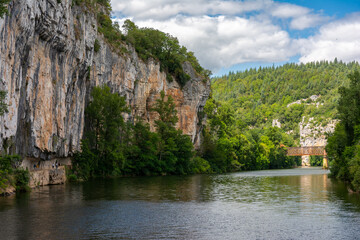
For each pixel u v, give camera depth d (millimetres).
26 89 45375
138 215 33594
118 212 34750
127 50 94188
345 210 37406
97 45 75812
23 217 31188
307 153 178750
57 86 55000
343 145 74438
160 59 111625
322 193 51969
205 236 26672
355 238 26562
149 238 25766
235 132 146750
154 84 106438
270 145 172500
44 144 51312
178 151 103375
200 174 104438
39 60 48438
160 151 96688
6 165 40406
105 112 75875
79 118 67312
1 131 38469
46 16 46750
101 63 78625
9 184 43156
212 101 149500
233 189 57594
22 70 44031
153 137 94125
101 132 76438
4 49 36844
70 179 63562
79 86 66438
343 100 73750
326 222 31609
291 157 195375
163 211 35969
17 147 44688
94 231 27266
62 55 55875
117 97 77438
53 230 27250
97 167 75375
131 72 93625
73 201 40281
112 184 61938
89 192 49031
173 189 56188
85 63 65812
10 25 37875
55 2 48219
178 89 116438
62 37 53031
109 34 89062
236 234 27344
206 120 136875
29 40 43656
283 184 67625
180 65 117500
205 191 54062
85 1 66250
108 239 25234
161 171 96625
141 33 109500
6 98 38312
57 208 35688
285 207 39250
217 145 130000
